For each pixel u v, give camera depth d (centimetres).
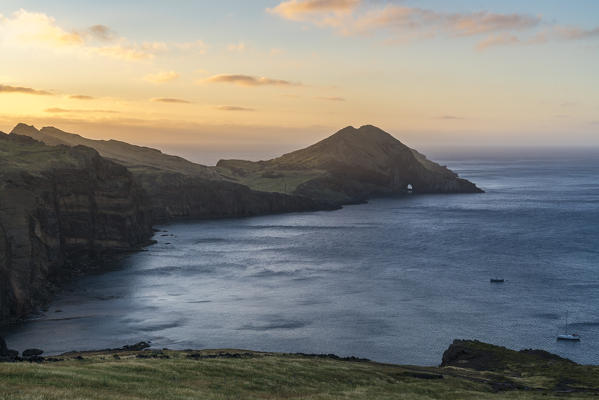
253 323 12369
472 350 8544
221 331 11738
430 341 11231
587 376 6912
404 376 5984
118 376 3928
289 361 5944
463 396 5022
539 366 7638
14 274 13212
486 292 15512
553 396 5319
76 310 13425
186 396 3538
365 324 12344
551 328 12294
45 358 5781
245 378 4622
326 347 10744
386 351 10556
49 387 3250
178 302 14238
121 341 10944
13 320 12406
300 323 12394
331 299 14600
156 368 4459
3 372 3462
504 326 12369
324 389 4700
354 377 5428
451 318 12912
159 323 12306
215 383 4222
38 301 13962
